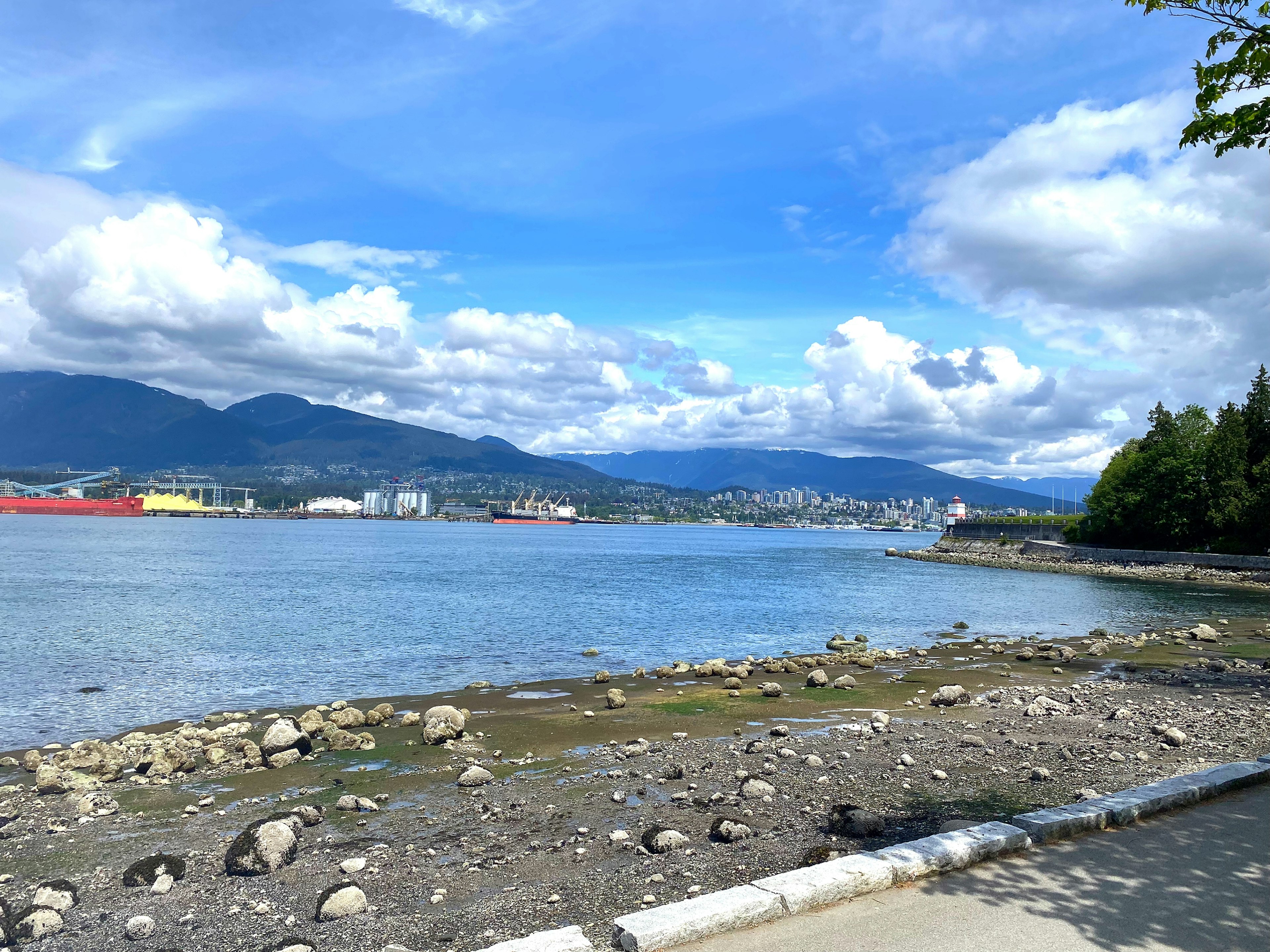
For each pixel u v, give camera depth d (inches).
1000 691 924.0
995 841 326.0
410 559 4217.5
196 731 724.7
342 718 759.1
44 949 324.5
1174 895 287.1
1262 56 386.0
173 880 393.7
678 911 265.0
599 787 547.2
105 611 1781.5
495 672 1123.3
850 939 255.4
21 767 633.0
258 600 2082.9
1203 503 3779.5
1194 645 1418.6
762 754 631.2
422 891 370.6
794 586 2896.2
